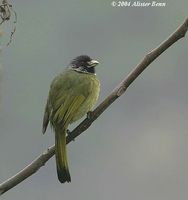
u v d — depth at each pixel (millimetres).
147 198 31094
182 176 32812
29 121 24125
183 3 33281
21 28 16672
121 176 30609
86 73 9352
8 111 23438
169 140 33656
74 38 31438
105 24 33438
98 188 28750
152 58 7402
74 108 8922
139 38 34500
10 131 23938
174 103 34750
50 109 8820
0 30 7039
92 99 9219
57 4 29562
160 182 32062
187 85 34875
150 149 33281
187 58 35281
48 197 24375
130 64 33562
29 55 22906
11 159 24031
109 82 32250
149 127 33719
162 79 35031
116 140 31969
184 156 32938
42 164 7625
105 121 31891
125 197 30594
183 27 7281
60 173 7801
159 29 34906
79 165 28875
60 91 8984
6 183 7441
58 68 27484
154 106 34156
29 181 23953
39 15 27453
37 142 24297
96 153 29766
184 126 34031
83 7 32469
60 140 7906
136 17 34656
